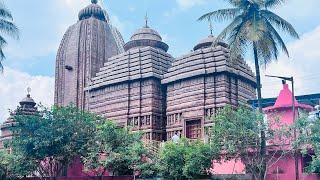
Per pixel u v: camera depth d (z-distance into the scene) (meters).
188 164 27.03
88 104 56.41
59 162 31.84
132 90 50.00
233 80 44.38
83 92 59.97
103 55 62.69
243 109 27.61
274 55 28.80
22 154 31.14
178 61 48.00
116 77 51.66
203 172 27.94
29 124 30.98
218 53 44.38
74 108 32.38
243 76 45.25
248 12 28.47
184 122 44.88
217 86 43.44
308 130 26.14
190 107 44.72
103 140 30.69
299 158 28.48
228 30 28.30
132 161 29.48
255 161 26.03
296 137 26.17
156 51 50.88
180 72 46.69
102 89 53.88
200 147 27.67
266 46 27.06
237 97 44.22
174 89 47.50
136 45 53.38
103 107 52.88
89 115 32.66
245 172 28.66
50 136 30.03
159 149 33.38
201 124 43.03
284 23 27.94
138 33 54.38
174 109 46.72
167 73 48.72
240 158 27.59
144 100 48.59
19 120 31.39
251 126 25.70
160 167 28.94
